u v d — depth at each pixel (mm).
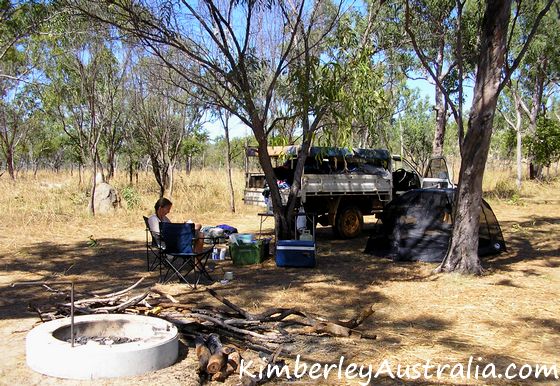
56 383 4152
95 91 16484
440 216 9711
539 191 25172
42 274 8391
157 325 4953
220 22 8797
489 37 7906
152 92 16531
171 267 7551
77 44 14578
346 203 12664
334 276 8406
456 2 9547
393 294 7297
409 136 30062
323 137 9742
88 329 4973
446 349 5207
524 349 5230
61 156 45344
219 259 9797
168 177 20656
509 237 12586
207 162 48188
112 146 23500
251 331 5355
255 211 17234
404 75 17891
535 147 26984
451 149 37688
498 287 7664
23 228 12883
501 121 37531
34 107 22797
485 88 7996
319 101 8898
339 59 9133
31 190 21391
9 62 17344
